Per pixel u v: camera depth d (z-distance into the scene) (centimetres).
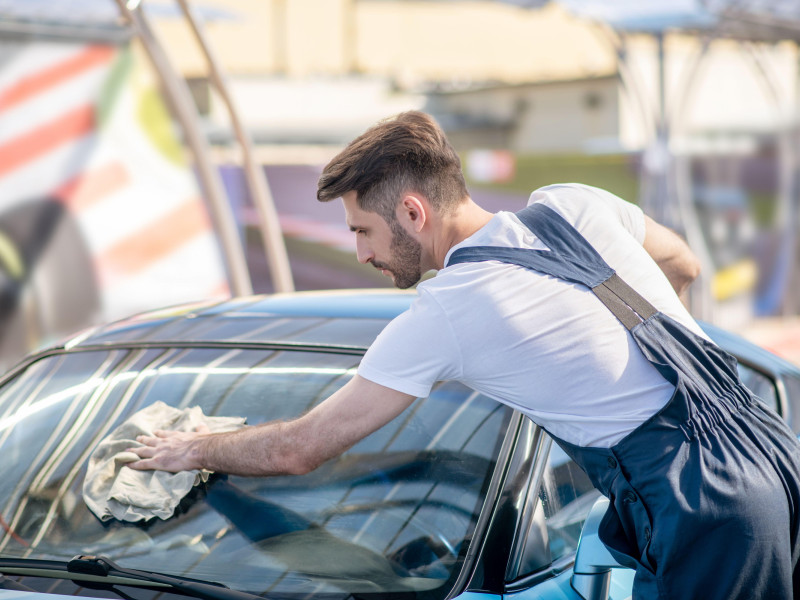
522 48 3841
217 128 2280
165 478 237
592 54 3809
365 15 3744
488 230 223
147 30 688
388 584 212
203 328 294
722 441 212
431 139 222
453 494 228
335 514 227
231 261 763
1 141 898
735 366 230
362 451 241
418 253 228
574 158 1714
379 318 291
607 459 213
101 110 969
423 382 212
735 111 1995
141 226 1002
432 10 3791
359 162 221
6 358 913
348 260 1543
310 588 211
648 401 213
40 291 932
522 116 2556
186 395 262
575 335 211
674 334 221
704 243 1605
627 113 2322
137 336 295
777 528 212
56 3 859
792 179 1681
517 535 222
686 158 1588
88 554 223
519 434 240
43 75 921
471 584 212
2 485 248
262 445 223
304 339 278
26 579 215
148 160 1005
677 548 205
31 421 267
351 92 2834
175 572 217
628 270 226
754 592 212
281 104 2741
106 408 264
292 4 3594
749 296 1664
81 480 243
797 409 345
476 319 209
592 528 214
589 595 210
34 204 927
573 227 229
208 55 714
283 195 1488
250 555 219
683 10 1052
